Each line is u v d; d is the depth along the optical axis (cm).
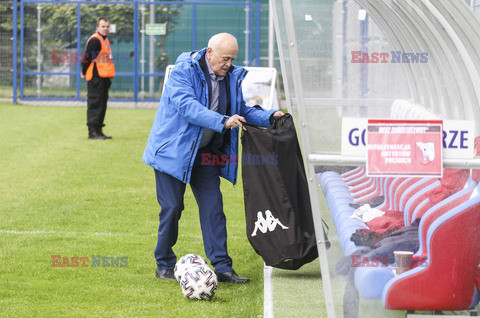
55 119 2967
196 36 3619
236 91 934
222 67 902
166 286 931
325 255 681
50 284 926
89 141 2356
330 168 806
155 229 1254
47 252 1080
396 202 759
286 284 924
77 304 849
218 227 953
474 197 672
